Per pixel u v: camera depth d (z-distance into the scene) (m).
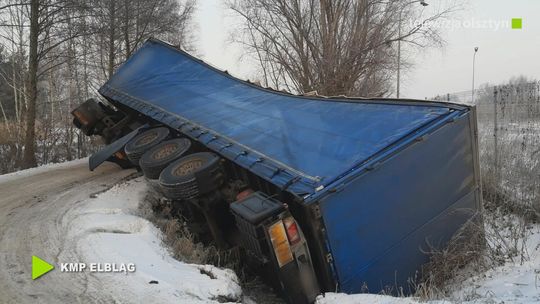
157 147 8.07
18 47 24.00
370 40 19.66
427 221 5.66
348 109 6.80
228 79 10.05
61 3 16.86
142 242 5.64
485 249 6.31
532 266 5.55
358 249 5.04
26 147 16.55
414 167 5.49
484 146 11.33
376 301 4.32
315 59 20.39
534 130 11.13
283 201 5.45
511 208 9.05
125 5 22.19
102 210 7.34
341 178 4.95
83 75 27.98
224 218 6.68
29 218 7.34
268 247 5.02
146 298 4.26
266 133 6.75
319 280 5.18
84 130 12.39
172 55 11.93
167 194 6.68
